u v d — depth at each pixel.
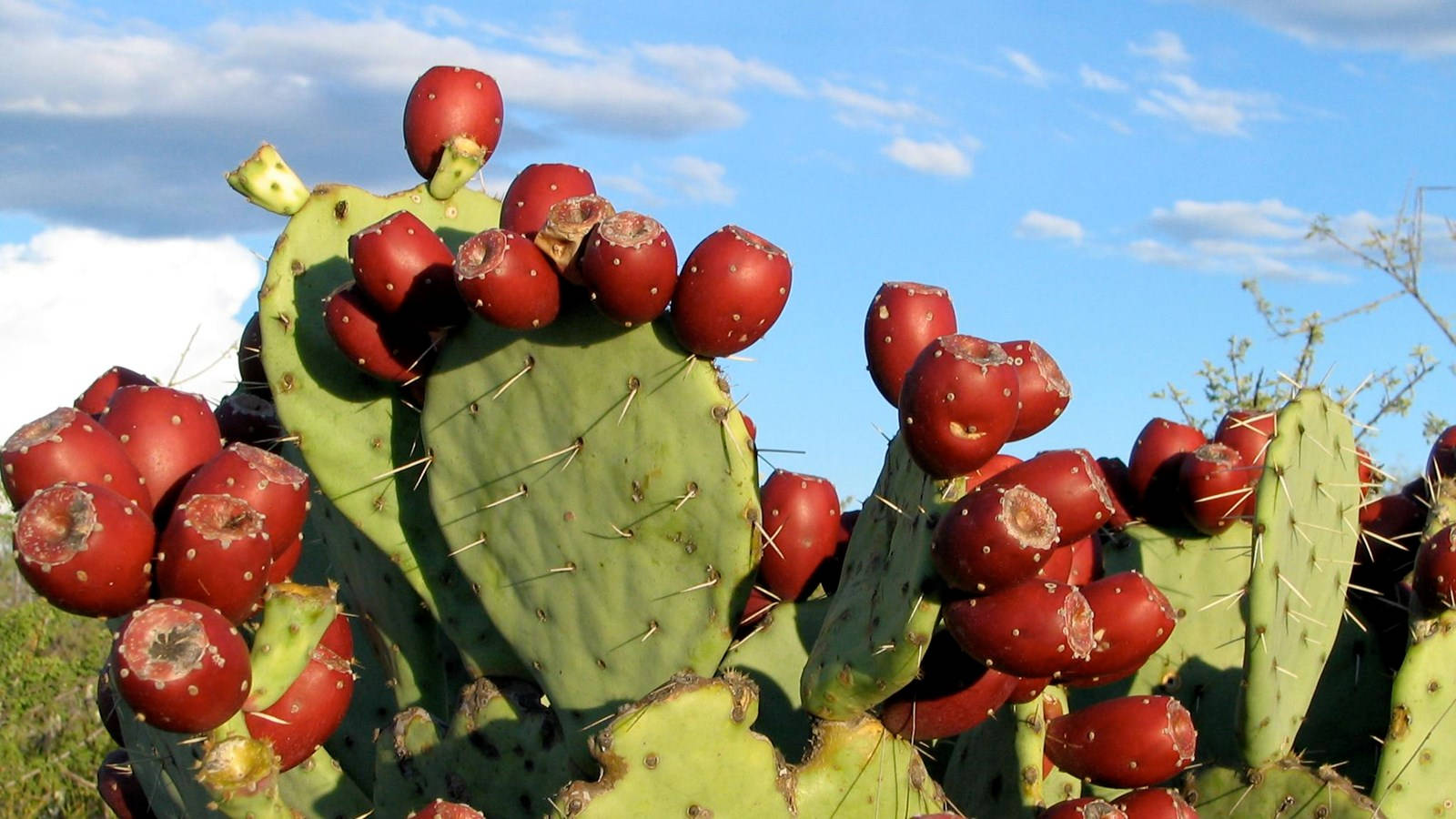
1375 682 4.28
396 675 4.19
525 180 3.65
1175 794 2.87
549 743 3.62
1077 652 2.65
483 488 3.57
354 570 4.21
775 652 3.51
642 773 2.84
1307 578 3.70
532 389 3.46
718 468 3.27
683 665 3.36
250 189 3.83
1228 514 4.09
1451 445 4.46
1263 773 3.57
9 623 8.96
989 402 2.64
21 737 7.98
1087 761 3.09
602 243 3.11
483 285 3.20
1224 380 8.85
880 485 3.15
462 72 4.09
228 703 2.58
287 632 2.86
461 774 3.72
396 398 3.87
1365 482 4.74
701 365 3.24
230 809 2.84
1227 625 4.14
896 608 2.82
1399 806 3.61
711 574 3.31
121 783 4.06
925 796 3.12
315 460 3.84
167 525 2.63
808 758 3.03
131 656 2.50
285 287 3.83
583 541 3.44
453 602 3.84
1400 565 4.40
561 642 3.51
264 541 2.62
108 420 2.88
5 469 2.70
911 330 3.25
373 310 3.57
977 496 2.62
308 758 3.42
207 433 2.92
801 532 3.59
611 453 3.37
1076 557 3.50
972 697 2.98
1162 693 4.12
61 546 2.54
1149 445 4.24
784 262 3.19
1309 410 3.67
